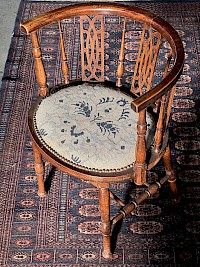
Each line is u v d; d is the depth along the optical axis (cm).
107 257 186
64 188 209
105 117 173
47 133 171
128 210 181
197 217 199
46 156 168
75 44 268
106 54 261
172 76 150
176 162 216
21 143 225
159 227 196
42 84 182
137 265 185
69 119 173
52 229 196
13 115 236
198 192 207
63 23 278
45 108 178
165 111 175
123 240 192
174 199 204
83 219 199
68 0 296
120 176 162
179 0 291
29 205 203
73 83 190
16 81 251
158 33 167
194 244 191
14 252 189
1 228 196
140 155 157
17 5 300
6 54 271
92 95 180
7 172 214
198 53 262
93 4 175
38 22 170
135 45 265
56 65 258
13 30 280
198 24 277
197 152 220
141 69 178
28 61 261
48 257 188
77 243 192
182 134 226
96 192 207
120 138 167
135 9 172
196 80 248
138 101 142
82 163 164
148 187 186
